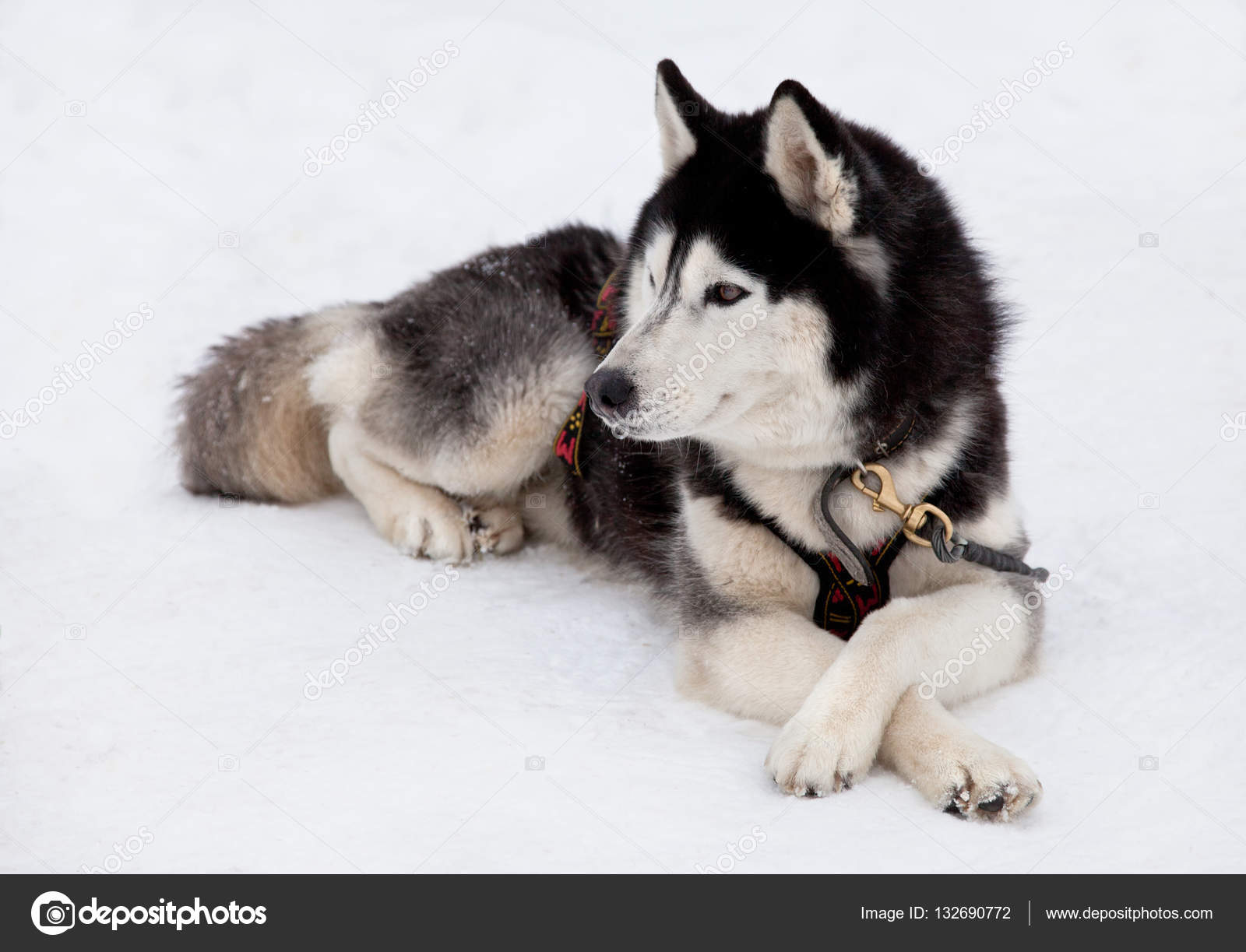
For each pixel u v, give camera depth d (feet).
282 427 15.47
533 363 13.83
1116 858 8.47
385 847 8.65
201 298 22.43
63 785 9.53
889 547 11.05
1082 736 10.12
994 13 35.60
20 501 15.31
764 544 11.27
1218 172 26.05
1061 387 17.76
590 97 31.55
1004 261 21.99
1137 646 11.46
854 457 10.67
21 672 11.36
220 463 15.53
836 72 32.58
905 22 35.37
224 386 15.42
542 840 8.75
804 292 10.08
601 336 13.29
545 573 14.21
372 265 24.11
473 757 10.01
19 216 25.52
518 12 37.63
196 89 31.27
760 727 10.73
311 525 15.10
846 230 10.00
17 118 29.50
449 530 14.21
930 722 9.63
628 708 11.02
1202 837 8.70
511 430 14.02
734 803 9.29
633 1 38.29
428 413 14.33
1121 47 33.17
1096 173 26.43
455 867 8.38
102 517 15.03
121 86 31.07
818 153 9.77
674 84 11.08
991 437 11.16
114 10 34.17
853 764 9.48
